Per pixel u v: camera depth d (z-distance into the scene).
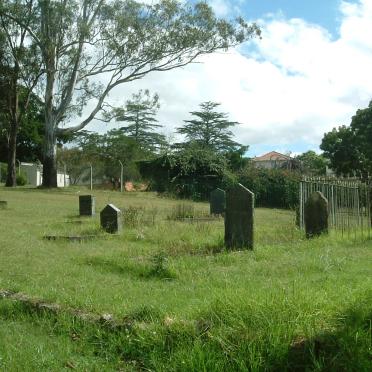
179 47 41.50
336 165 51.66
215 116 65.25
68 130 43.62
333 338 4.47
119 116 44.41
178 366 4.59
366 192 18.39
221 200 25.58
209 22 40.97
